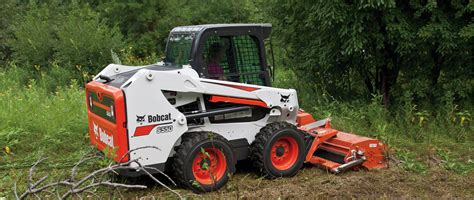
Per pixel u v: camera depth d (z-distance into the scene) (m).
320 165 6.47
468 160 6.77
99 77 6.16
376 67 9.00
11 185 6.02
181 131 5.52
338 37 8.39
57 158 7.15
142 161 5.34
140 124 5.28
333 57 8.71
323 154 6.72
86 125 8.15
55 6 19.25
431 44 8.25
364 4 7.68
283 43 9.93
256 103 6.04
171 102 5.60
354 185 5.79
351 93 9.67
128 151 4.82
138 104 5.26
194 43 5.74
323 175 6.29
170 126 5.45
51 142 7.64
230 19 18.39
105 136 5.70
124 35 17.66
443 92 8.55
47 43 15.20
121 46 15.05
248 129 6.18
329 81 9.58
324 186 5.78
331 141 6.59
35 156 7.16
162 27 17.42
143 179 6.11
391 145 7.43
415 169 6.34
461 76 8.41
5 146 7.48
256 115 6.24
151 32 17.36
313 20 8.45
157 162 5.42
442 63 8.73
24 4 20.14
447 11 8.16
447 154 6.96
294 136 6.21
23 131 7.89
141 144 5.31
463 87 8.36
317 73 9.52
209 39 5.87
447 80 8.61
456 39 7.92
